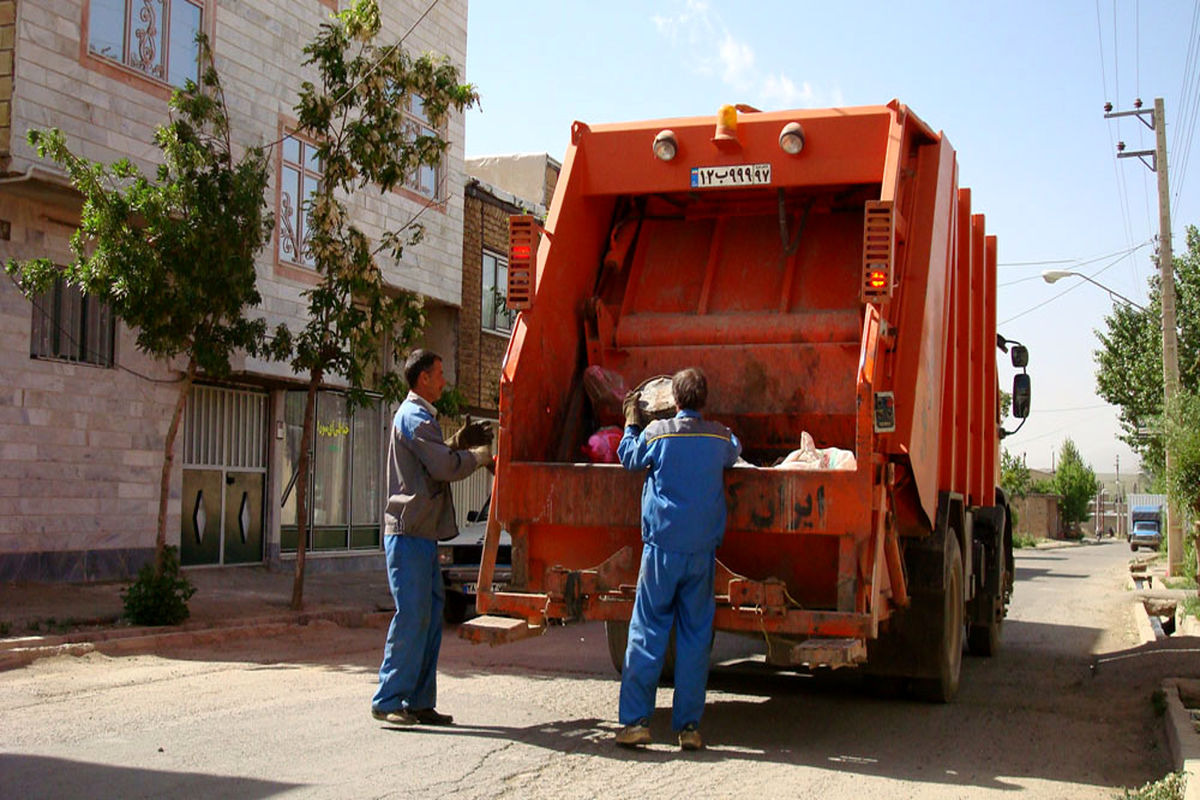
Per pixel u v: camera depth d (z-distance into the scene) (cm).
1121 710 827
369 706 730
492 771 556
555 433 755
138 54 1442
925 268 759
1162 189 2592
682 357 789
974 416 1015
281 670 923
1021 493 6625
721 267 820
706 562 629
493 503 688
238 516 1773
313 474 1969
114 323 1495
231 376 1683
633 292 826
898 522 757
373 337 1355
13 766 550
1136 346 3391
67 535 1412
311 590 1616
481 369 2334
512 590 692
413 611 659
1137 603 1756
